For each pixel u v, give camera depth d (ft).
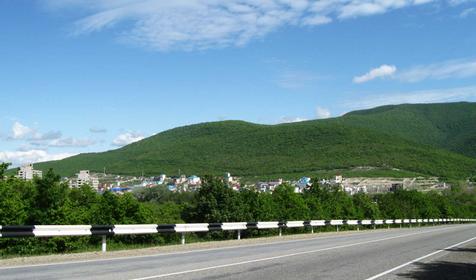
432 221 270.67
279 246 75.77
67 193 74.95
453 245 80.48
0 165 72.43
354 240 93.45
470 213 432.66
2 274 40.52
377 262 52.65
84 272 41.93
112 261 51.39
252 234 117.80
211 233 105.09
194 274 41.09
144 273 41.42
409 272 45.14
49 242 65.72
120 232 66.28
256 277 39.86
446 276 43.57
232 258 55.21
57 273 41.16
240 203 120.47
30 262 49.80
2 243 63.10
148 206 96.84
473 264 53.67
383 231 145.79
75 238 70.33
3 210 66.03
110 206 88.07
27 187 72.49
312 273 42.86
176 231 77.66
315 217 151.74
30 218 69.82
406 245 79.87
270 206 128.57
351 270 45.37
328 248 71.51
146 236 85.87
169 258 55.06
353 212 185.98
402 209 270.26
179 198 263.29
